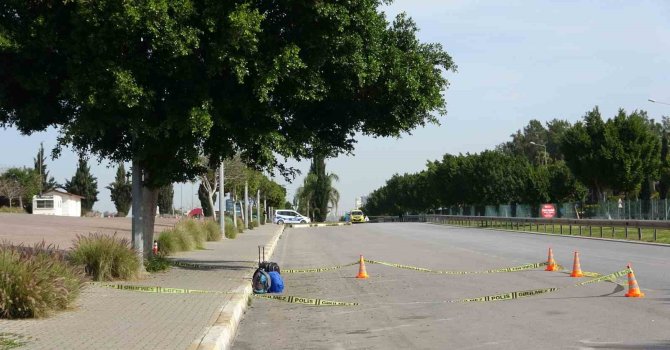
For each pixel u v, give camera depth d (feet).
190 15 41.86
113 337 27.09
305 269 65.10
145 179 52.80
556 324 31.91
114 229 106.32
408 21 54.80
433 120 56.59
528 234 121.60
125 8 38.78
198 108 44.29
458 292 44.91
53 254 38.75
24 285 31.35
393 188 381.40
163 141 48.24
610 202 144.36
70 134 42.83
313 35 46.26
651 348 26.16
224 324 30.25
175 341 26.30
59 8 42.01
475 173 219.61
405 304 40.37
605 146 149.18
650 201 126.31
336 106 55.47
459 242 99.91
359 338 30.48
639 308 35.58
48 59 44.01
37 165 297.33
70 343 25.82
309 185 346.95
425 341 29.22
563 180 189.06
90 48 41.06
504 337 29.32
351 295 45.34
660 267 55.98
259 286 46.70
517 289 45.24
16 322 30.58
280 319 36.52
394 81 51.44
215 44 42.29
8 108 47.52
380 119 55.88
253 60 44.45
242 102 47.62
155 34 40.04
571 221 120.06
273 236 129.18
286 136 53.83
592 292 42.29
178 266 59.98
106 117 43.19
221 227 113.29
